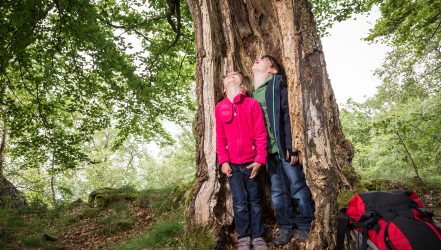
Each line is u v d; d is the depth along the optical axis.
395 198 1.84
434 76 11.73
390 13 8.10
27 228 7.54
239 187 2.76
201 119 3.04
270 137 2.84
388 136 10.01
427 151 9.70
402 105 12.42
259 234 2.73
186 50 10.23
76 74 8.85
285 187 2.80
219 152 2.79
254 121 2.76
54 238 7.08
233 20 3.37
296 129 2.69
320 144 2.53
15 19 6.34
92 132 9.45
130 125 10.45
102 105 10.38
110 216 8.61
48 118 8.93
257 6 3.40
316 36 2.79
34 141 7.99
